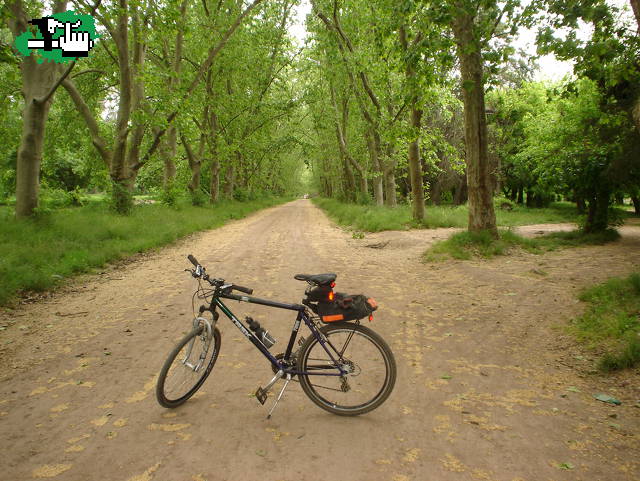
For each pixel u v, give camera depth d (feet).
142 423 10.65
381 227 58.18
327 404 11.06
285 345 16.17
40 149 45.55
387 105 61.46
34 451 9.43
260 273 30.14
